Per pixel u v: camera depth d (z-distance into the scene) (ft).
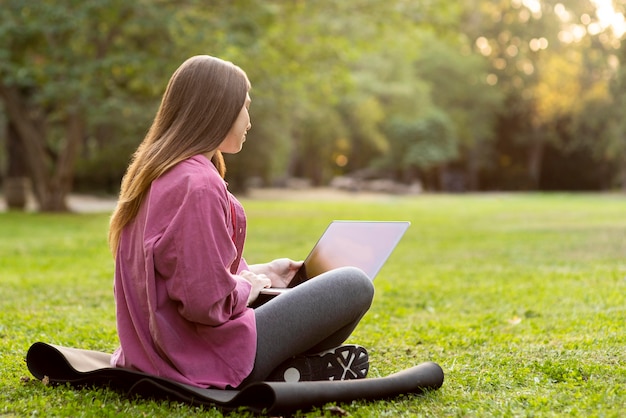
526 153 167.12
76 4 52.16
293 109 102.37
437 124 144.66
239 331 8.61
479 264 27.50
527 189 160.25
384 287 21.27
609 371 10.69
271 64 64.54
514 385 10.13
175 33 54.75
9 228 46.85
